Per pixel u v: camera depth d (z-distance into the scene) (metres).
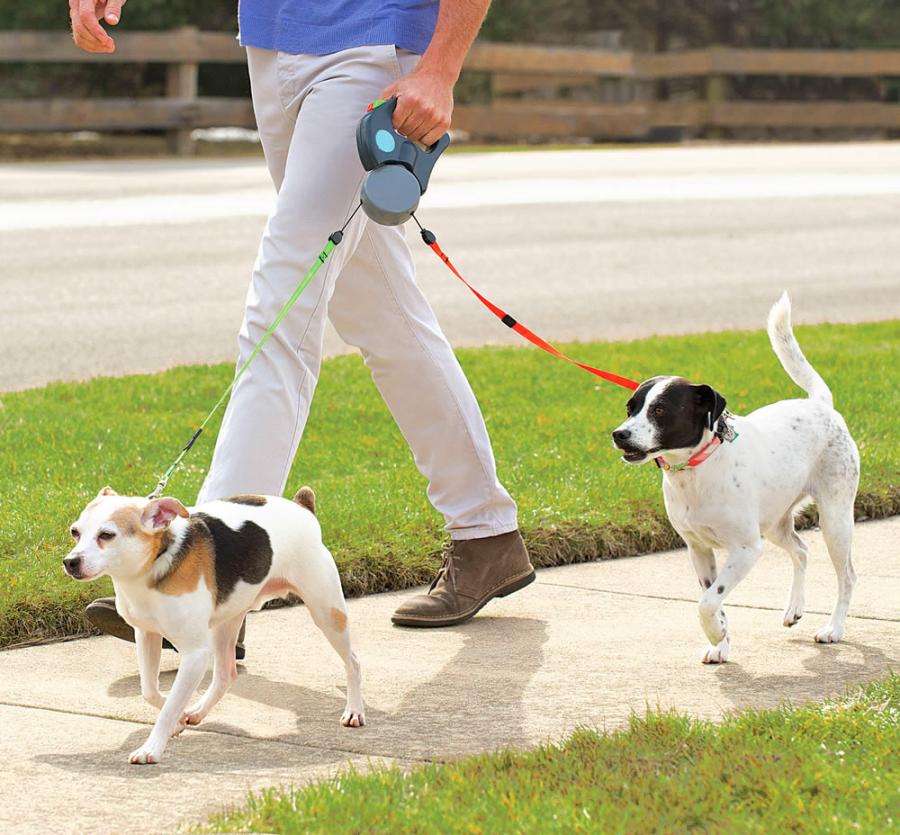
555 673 5.91
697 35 41.75
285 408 6.05
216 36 28.55
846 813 4.25
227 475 5.98
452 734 5.23
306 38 6.14
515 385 11.41
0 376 11.66
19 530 7.26
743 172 26.44
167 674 5.98
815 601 7.00
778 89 38.91
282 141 6.41
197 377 11.48
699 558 6.50
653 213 21.53
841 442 6.57
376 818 4.27
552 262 17.64
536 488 8.38
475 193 22.84
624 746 4.82
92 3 6.31
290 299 5.97
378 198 5.74
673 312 15.07
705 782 4.46
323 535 7.36
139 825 4.41
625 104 33.84
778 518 6.43
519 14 37.56
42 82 33.03
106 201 20.97
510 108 31.67
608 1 40.69
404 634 6.49
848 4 40.78
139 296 15.03
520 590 7.12
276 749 5.10
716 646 6.05
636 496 8.19
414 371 6.56
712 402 6.05
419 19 6.12
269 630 6.49
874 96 39.25
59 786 4.71
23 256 16.89
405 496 8.11
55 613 6.43
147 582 4.95
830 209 22.36
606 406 10.69
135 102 27.69
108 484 8.31
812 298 15.98
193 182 23.11
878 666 6.02
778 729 4.95
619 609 6.86
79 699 5.61
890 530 8.20
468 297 15.57
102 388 11.03
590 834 4.14
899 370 11.93
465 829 4.17
